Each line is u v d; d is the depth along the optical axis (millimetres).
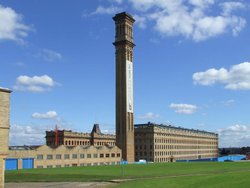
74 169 101375
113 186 53344
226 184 42000
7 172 87312
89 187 54688
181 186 46344
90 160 152250
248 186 38750
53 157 134125
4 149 51625
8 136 52344
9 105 52656
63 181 64500
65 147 140500
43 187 55469
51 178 69938
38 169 102438
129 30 187875
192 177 54188
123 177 70562
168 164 127688
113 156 166875
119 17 185875
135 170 94125
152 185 49375
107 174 79562
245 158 199875
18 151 120000
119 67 184500
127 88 181625
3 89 51594
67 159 140500
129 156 177000
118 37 186250
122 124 179250
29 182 63375
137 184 51719
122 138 177750
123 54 183875
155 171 88188
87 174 79875
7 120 52188
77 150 145875
